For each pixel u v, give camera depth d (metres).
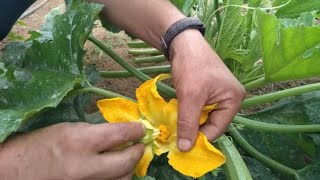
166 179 0.41
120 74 0.51
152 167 0.41
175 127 0.33
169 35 0.35
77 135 0.31
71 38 0.37
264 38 0.37
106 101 0.33
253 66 0.48
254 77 0.45
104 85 0.56
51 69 0.38
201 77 0.33
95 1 0.39
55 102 0.33
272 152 0.46
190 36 0.35
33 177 0.31
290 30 0.34
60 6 0.68
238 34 0.42
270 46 0.37
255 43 0.43
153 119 0.34
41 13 0.70
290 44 0.35
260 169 0.45
